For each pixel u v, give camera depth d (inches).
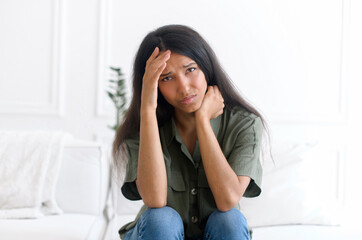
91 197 67.5
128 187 46.5
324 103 106.8
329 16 107.1
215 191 41.6
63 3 104.5
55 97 104.7
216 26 105.7
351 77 107.3
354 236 56.5
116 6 105.2
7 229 55.6
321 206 63.8
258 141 45.5
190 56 43.3
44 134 70.0
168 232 38.1
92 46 105.2
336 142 106.6
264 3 106.4
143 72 47.3
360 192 106.3
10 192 64.3
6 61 104.3
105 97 105.1
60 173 67.4
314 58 106.7
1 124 104.3
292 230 59.2
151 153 42.5
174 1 105.3
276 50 106.3
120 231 48.6
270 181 63.9
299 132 106.0
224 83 46.9
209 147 42.5
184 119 47.5
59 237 53.2
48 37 105.0
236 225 39.0
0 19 104.2
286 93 106.1
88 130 105.2
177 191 45.6
